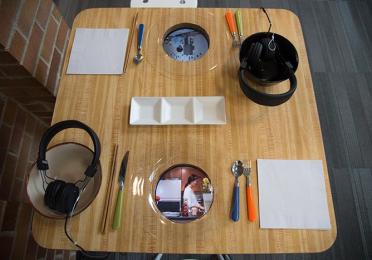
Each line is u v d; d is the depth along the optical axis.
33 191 0.78
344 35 2.07
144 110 0.93
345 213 1.59
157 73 0.98
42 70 1.24
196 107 0.92
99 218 0.79
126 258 1.50
